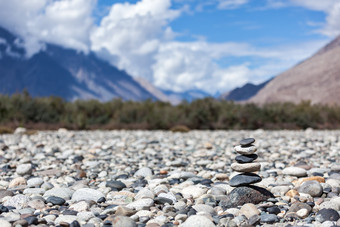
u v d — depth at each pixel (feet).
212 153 29.43
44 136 48.62
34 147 34.83
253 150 14.08
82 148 34.24
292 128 78.38
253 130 73.72
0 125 62.08
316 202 13.25
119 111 79.05
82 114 71.31
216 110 79.36
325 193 14.65
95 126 72.38
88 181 18.37
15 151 31.60
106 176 20.22
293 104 92.58
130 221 10.85
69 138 46.62
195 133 59.93
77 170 21.93
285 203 13.17
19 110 68.28
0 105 67.36
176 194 14.96
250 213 11.86
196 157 27.86
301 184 15.44
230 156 27.94
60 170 21.48
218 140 42.98
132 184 17.42
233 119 77.36
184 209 12.55
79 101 80.48
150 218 11.85
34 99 73.87
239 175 14.08
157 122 73.61
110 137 48.73
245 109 78.43
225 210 13.00
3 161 25.66
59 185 17.35
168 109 78.89
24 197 14.11
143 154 29.89
